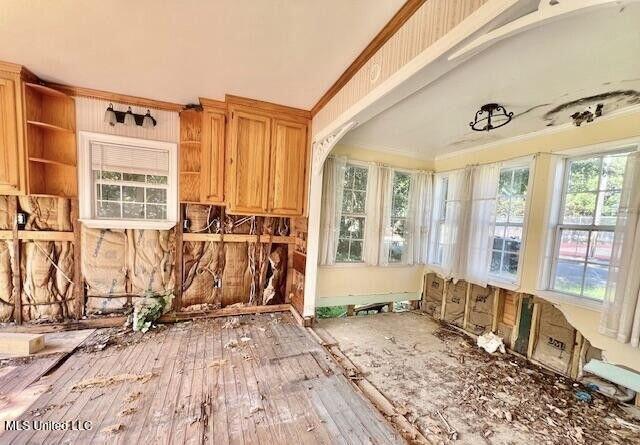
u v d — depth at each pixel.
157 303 3.05
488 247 3.29
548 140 2.84
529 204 2.96
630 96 2.09
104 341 2.64
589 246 2.56
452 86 2.09
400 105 2.46
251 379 2.19
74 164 2.87
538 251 2.88
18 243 2.78
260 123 3.03
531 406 2.14
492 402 2.17
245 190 3.01
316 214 3.30
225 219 3.46
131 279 3.15
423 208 4.20
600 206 2.50
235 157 2.94
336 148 3.64
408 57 1.57
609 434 1.88
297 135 3.22
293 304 3.70
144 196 3.18
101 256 3.04
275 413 1.83
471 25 1.16
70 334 2.76
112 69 2.41
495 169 3.25
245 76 2.45
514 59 1.71
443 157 4.15
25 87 2.48
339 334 3.24
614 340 2.29
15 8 1.65
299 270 3.52
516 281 3.05
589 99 2.19
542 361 2.75
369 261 3.87
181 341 2.75
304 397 2.01
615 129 2.34
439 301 4.02
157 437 1.57
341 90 2.49
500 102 2.34
